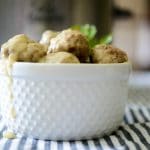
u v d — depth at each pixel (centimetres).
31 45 35
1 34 183
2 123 40
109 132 37
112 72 34
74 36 35
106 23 193
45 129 34
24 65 33
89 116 34
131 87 108
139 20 209
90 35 44
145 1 206
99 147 32
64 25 184
